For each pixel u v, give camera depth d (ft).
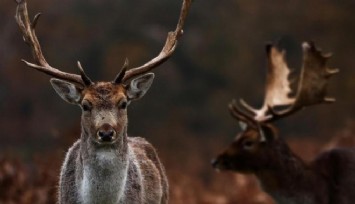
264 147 62.18
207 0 203.00
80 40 190.60
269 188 62.28
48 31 189.26
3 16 188.55
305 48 64.80
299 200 61.62
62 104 174.19
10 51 184.85
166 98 177.27
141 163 49.55
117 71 183.42
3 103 176.55
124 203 46.91
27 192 70.03
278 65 68.33
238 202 79.61
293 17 195.83
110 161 45.34
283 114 64.54
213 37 194.70
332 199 60.90
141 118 169.37
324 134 154.71
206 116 174.29
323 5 195.31
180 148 143.84
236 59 191.01
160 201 50.98
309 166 61.72
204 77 188.14
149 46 190.90
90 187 45.78
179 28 50.16
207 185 101.65
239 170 62.85
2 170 71.05
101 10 199.11
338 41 190.70
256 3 199.52
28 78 179.73
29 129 170.09
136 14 198.39
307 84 64.80
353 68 183.73
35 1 191.42
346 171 60.85
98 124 44.65
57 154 71.31
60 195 48.24
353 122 98.43
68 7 197.36
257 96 183.21
